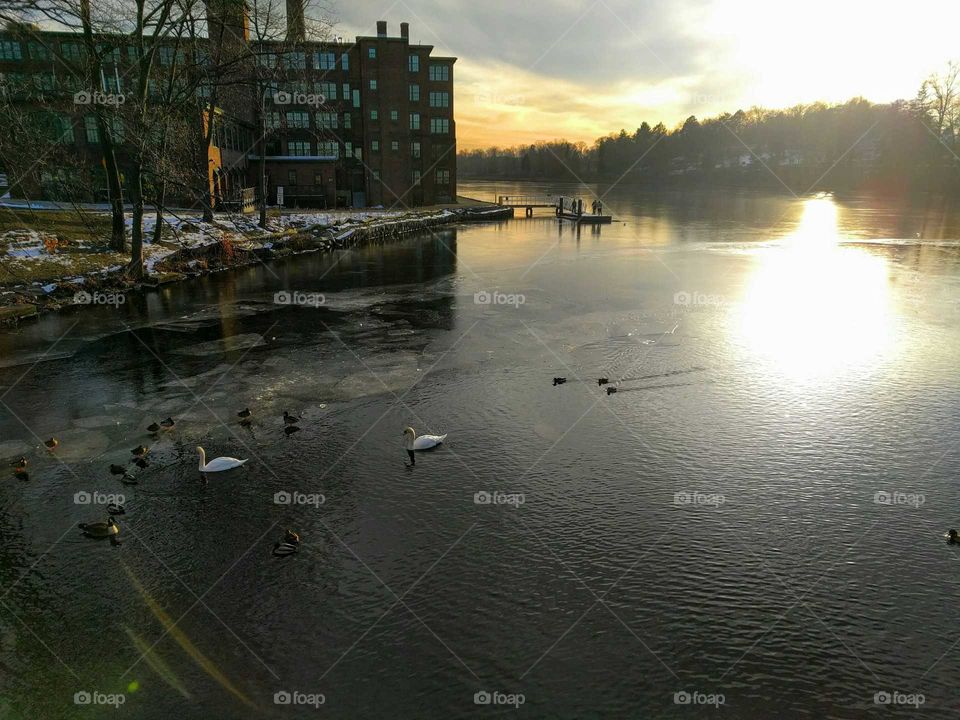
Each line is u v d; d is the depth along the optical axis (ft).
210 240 148.36
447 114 301.22
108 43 111.04
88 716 28.19
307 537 41.22
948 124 399.03
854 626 33.78
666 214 294.66
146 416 59.00
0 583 36.86
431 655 31.68
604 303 105.40
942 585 36.96
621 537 41.39
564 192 501.97
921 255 159.12
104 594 35.99
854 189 447.01
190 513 43.80
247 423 57.57
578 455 52.06
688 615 34.53
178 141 135.44
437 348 79.66
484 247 182.60
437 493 46.47
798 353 77.46
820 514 44.04
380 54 272.72
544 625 33.73
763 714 28.45
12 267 105.50
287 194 256.52
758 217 274.36
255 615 34.45
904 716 28.37
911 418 58.85
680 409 61.05
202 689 29.66
